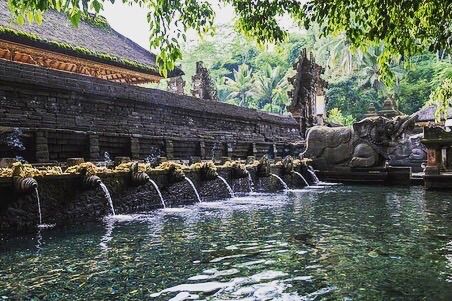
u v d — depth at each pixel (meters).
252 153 21.16
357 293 4.28
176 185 11.46
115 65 19.27
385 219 9.01
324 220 8.95
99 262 5.50
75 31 19.52
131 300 4.13
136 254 5.94
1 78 10.07
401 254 5.85
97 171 8.73
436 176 15.48
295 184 18.33
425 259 5.57
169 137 15.42
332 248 6.27
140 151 14.12
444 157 16.05
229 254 5.95
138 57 22.14
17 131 10.08
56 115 11.51
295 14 6.29
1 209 6.80
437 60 47.16
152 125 15.11
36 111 10.99
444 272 4.97
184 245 6.52
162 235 7.30
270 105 52.44
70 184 8.20
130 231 7.66
